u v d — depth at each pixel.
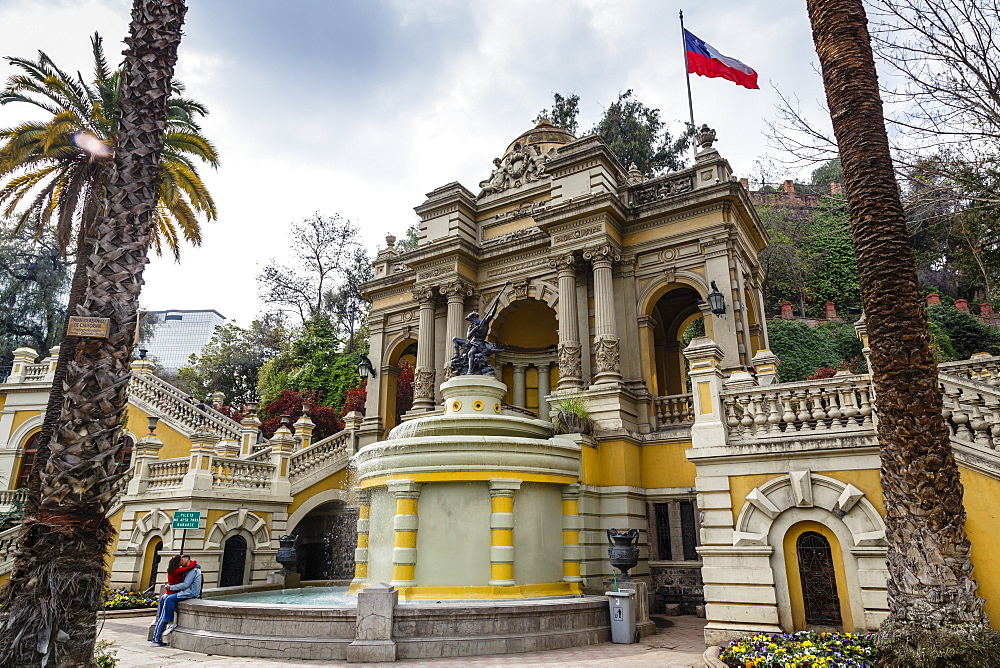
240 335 55.94
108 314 8.15
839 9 9.79
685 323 27.19
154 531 20.34
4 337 45.66
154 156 9.06
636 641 12.47
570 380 21.05
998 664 7.09
